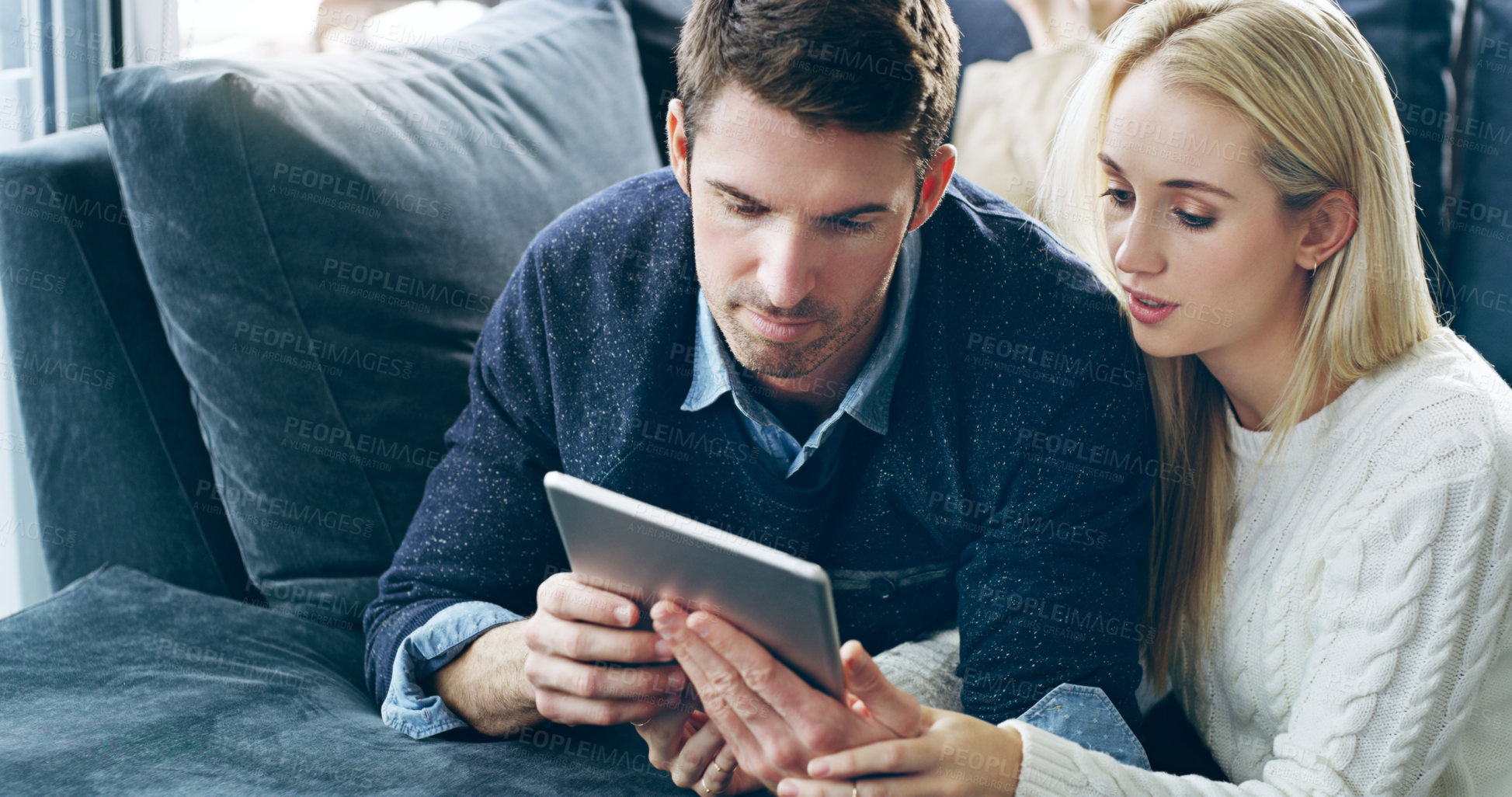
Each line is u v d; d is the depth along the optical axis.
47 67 1.45
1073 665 0.95
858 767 0.79
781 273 0.80
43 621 1.05
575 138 1.36
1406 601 0.85
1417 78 1.50
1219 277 0.88
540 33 1.42
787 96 0.74
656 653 0.86
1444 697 0.86
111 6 1.50
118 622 1.07
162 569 1.30
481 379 1.06
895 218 0.82
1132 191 0.91
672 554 0.76
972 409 0.98
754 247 0.81
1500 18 1.54
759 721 0.81
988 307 0.96
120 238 1.23
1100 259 1.02
